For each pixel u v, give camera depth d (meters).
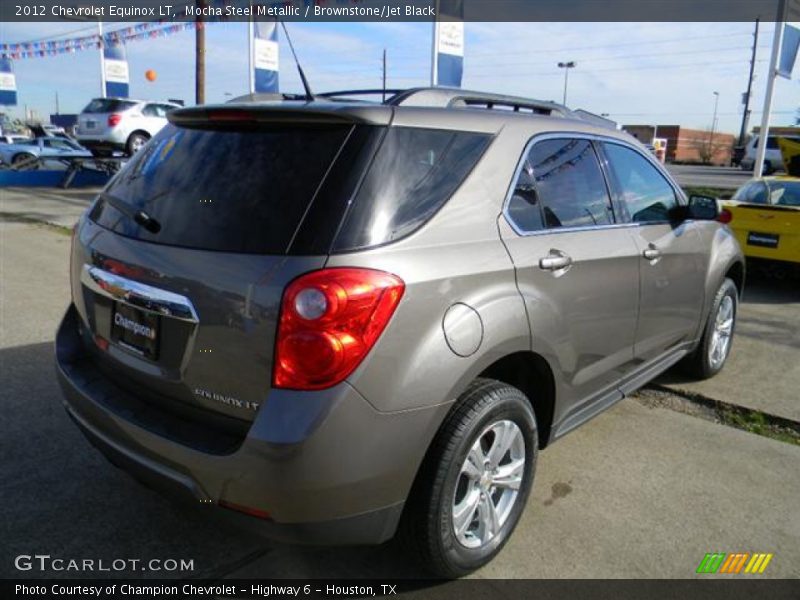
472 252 2.49
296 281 2.09
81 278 2.81
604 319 3.22
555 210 3.02
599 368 3.30
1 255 8.51
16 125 57.78
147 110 19.11
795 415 4.26
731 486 3.41
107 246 2.61
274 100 2.73
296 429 2.06
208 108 2.57
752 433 4.07
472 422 2.44
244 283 2.15
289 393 2.10
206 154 2.53
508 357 2.74
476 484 2.62
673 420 4.21
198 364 2.27
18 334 5.35
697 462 3.65
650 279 3.61
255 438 2.10
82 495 3.15
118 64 21.03
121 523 2.96
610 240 3.29
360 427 2.13
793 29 12.57
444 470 2.39
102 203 2.87
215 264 2.22
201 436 2.28
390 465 2.23
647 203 3.83
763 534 3.01
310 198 2.21
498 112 2.91
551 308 2.80
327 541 2.24
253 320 2.13
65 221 11.70
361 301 2.10
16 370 4.59
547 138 3.07
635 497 3.28
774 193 8.34
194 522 2.98
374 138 2.33
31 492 3.16
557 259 2.84
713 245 4.46
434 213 2.43
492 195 2.67
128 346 2.56
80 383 2.70
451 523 2.48
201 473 2.20
